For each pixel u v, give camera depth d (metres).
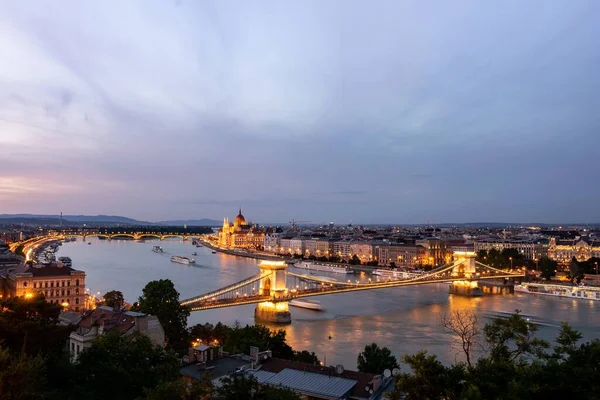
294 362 90.50
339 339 179.62
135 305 165.88
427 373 59.44
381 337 182.00
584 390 51.66
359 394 77.00
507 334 65.81
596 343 56.22
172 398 60.59
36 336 83.25
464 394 52.56
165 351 96.50
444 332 189.12
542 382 53.56
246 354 105.44
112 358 76.25
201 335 147.88
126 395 72.25
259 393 69.06
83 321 117.94
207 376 66.50
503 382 57.53
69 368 77.25
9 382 57.28
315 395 76.06
